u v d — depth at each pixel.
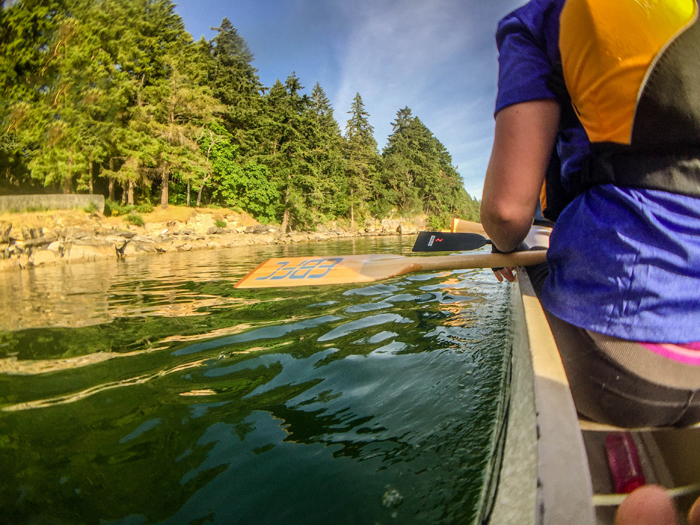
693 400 0.74
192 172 28.12
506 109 0.82
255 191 32.75
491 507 0.81
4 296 5.77
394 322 3.44
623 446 0.92
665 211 0.69
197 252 17.61
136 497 1.33
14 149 20.14
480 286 5.21
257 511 1.26
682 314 0.70
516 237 0.87
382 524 1.18
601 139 0.75
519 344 1.37
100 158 22.34
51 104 20.20
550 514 0.59
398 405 1.91
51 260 12.01
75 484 1.41
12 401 2.10
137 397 2.10
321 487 1.35
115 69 22.05
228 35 38.28
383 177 55.31
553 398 0.76
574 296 0.80
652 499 0.74
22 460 1.56
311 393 2.08
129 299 5.12
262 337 3.12
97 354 2.86
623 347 0.75
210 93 30.06
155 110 24.94
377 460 1.49
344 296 4.72
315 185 36.78
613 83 0.68
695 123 0.64
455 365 2.37
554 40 0.78
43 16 19.22
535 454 0.69
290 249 18.56
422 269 1.63
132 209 23.92
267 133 36.66
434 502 1.26
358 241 27.86
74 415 1.92
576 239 0.80
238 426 1.77
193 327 3.53
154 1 28.22
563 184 0.93
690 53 0.63
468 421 1.75
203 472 1.45
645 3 0.64
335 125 53.75
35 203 18.89
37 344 3.17
